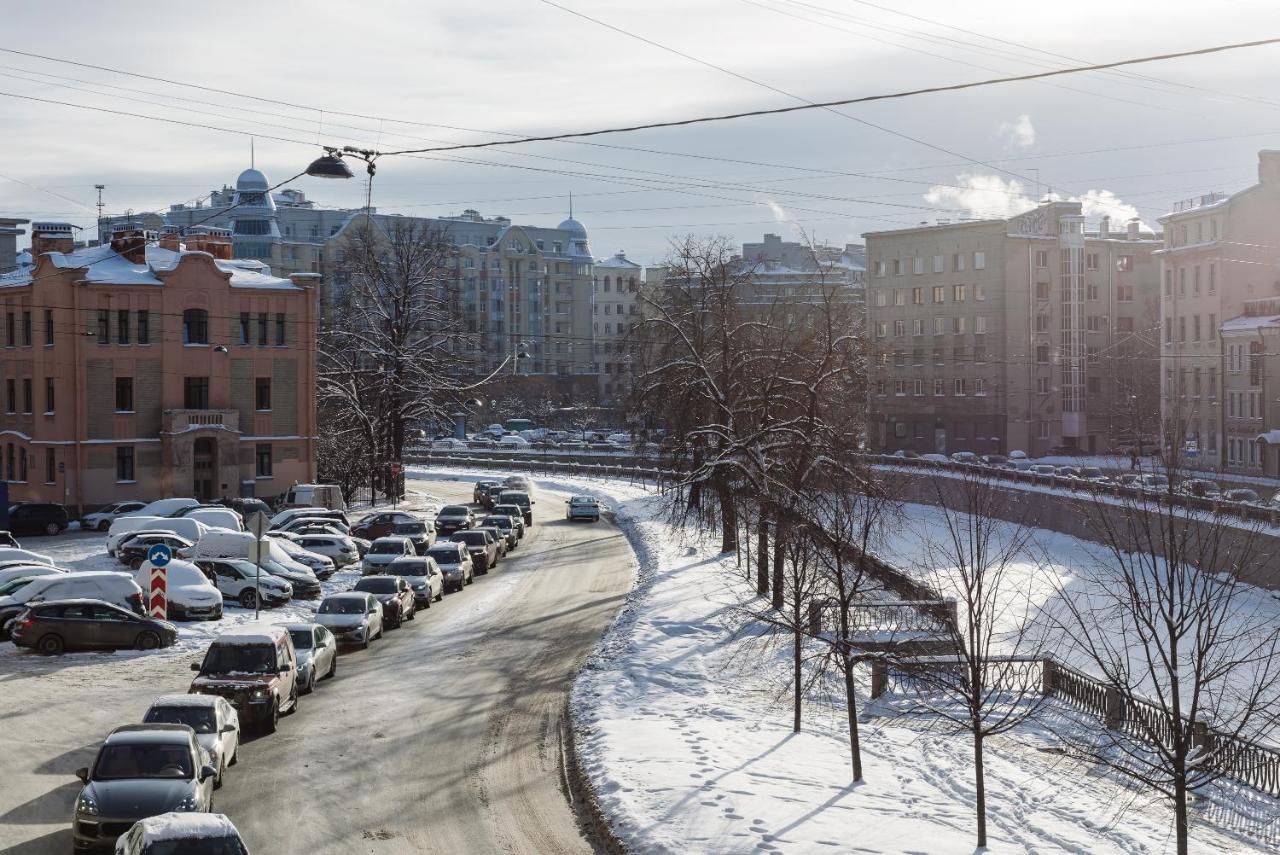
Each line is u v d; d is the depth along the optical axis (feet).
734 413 140.56
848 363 135.95
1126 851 60.90
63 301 206.18
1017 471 236.84
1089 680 92.48
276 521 190.70
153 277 213.87
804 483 120.98
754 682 98.99
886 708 92.73
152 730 58.44
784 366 140.15
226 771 69.62
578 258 579.48
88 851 53.11
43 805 61.52
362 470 255.70
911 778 71.97
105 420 208.95
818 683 97.30
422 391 261.24
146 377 211.82
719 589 139.64
